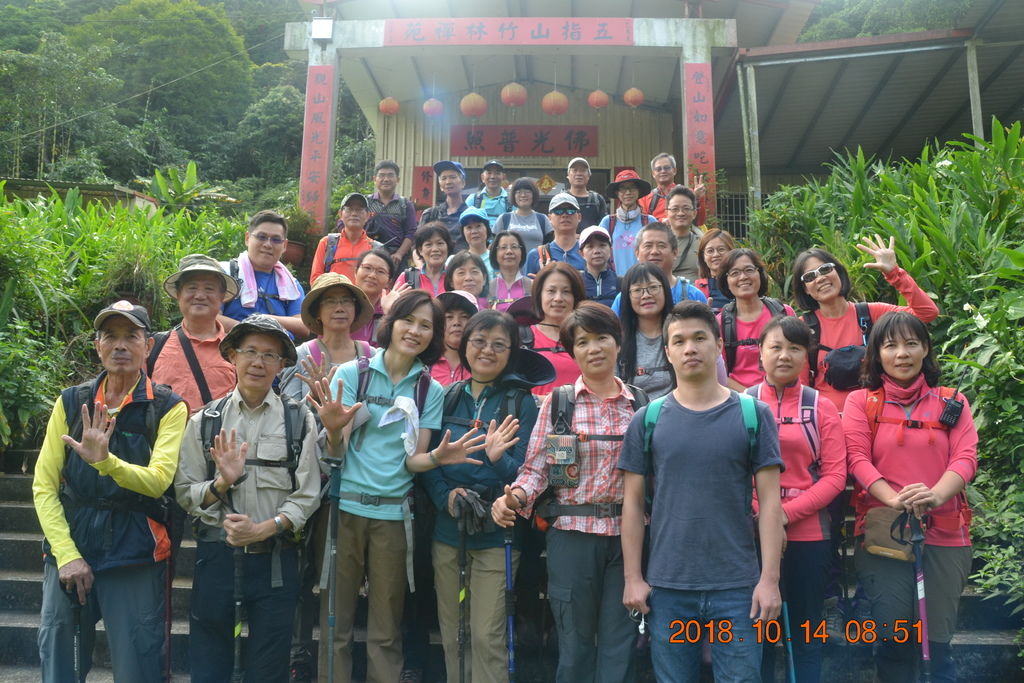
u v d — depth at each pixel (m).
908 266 4.77
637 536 2.38
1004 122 10.27
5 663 3.16
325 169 7.84
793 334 2.72
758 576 2.26
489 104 10.77
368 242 5.19
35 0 27.31
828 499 2.57
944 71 8.73
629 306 3.24
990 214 5.09
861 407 2.77
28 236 5.02
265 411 2.59
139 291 5.46
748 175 7.82
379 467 2.70
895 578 2.59
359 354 3.25
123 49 25.31
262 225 3.94
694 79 7.91
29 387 4.38
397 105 10.16
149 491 2.42
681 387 2.41
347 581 2.69
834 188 6.38
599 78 10.30
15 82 18.98
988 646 2.98
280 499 2.53
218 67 26.50
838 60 8.38
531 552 2.95
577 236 4.75
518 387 2.86
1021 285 4.30
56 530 2.42
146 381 2.58
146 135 23.12
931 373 2.72
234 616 2.49
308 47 8.15
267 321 2.58
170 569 2.59
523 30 7.98
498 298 4.28
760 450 2.29
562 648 2.49
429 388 2.84
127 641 2.43
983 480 3.67
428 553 2.93
